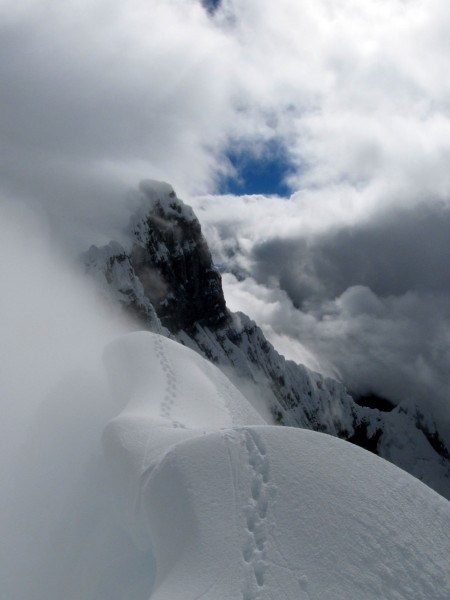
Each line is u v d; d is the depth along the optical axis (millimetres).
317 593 8109
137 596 9805
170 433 11453
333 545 8664
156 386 15445
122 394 16062
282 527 8891
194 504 9289
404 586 8305
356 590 8156
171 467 9930
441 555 8828
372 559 8555
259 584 8188
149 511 9672
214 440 10289
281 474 9664
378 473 10039
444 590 8344
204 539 8789
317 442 10383
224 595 8031
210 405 15445
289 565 8414
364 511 9188
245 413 16859
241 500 9328
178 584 8234
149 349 17312
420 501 9703
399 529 9047
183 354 17938
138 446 11188
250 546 8680
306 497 9328
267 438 10258
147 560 10375
